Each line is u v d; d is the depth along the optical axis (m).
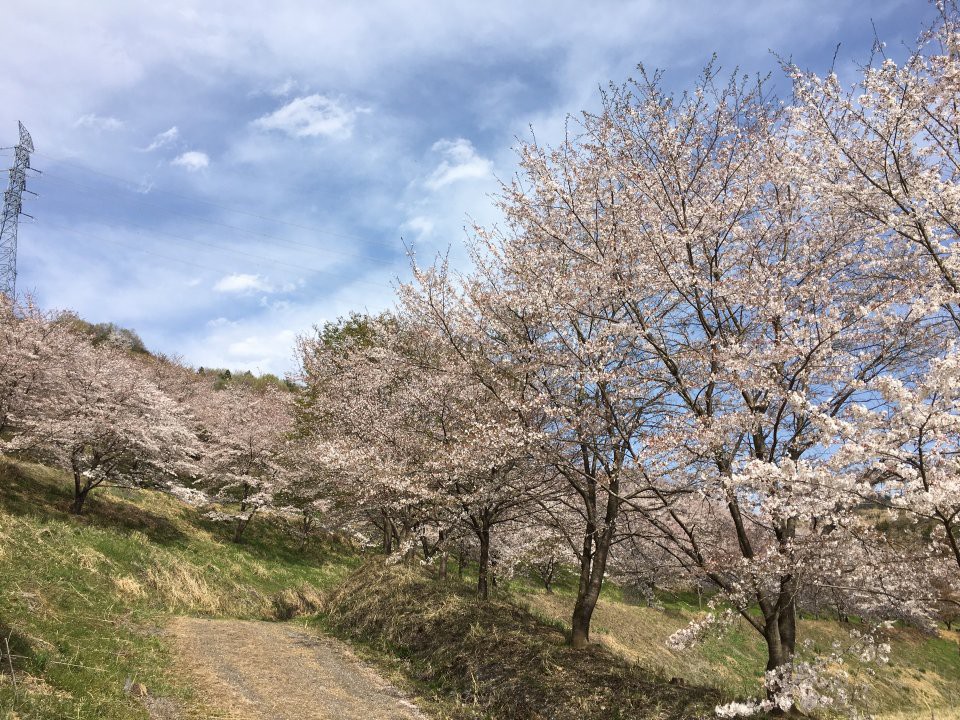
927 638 26.56
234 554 22.08
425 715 8.99
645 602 25.69
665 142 9.62
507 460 11.28
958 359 5.34
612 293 9.66
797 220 9.61
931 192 7.38
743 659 21.55
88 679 7.46
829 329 7.27
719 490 7.67
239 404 31.70
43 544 13.90
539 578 29.14
